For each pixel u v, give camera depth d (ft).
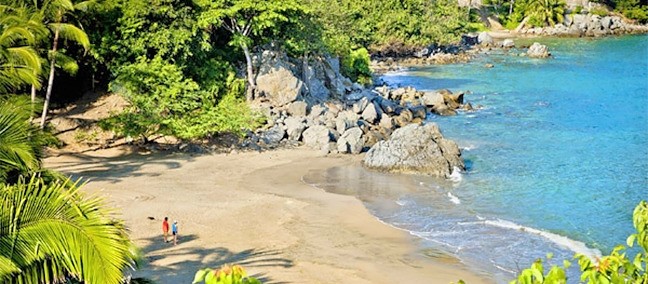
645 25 558.15
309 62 255.29
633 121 251.19
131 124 202.49
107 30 218.38
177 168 187.11
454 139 224.74
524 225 149.48
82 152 197.98
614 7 577.84
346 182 179.01
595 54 428.15
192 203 158.61
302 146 212.02
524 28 543.80
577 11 557.74
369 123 233.55
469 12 545.03
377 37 402.52
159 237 137.28
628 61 397.39
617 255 41.60
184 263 124.98
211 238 138.31
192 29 221.05
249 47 241.96
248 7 222.69
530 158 202.90
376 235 143.33
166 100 208.33
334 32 309.83
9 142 72.95
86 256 56.24
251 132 214.90
